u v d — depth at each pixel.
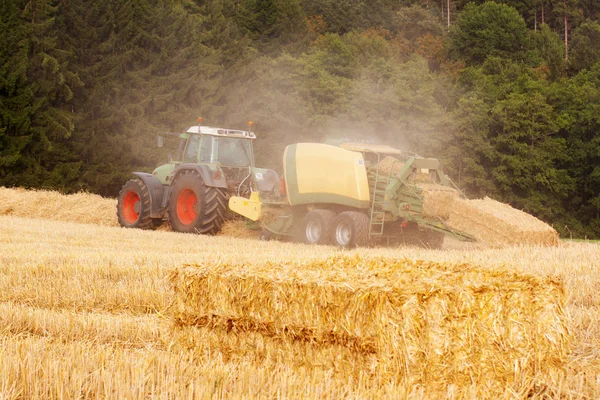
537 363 10.54
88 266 22.05
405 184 34.34
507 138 121.69
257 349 11.88
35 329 14.84
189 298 12.71
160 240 33.66
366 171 35.69
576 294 17.98
